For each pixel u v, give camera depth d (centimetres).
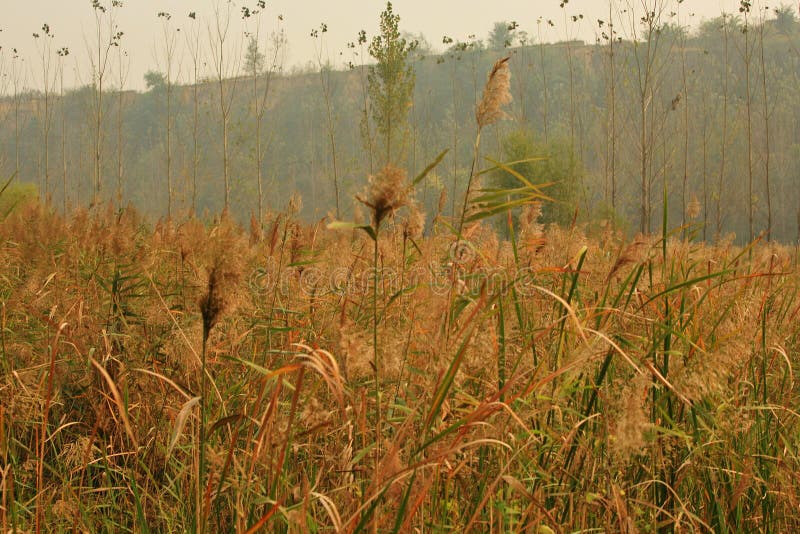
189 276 384
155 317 346
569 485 242
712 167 4875
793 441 291
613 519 235
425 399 227
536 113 7475
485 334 234
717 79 6381
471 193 241
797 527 247
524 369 248
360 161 5456
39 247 478
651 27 2527
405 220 332
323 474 248
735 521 249
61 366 321
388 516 201
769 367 314
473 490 241
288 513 186
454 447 190
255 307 361
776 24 7894
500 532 209
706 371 224
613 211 2205
